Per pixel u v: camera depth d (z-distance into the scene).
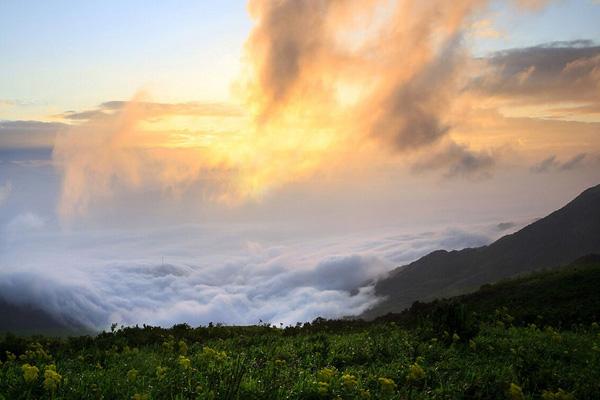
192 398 8.63
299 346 16.12
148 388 9.07
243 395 8.83
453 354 13.62
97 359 13.96
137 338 18.33
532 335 17.42
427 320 17.44
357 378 10.76
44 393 8.62
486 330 18.27
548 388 10.59
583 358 13.62
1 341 15.66
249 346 16.72
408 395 9.70
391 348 14.33
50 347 16.22
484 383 10.52
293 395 9.11
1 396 8.23
